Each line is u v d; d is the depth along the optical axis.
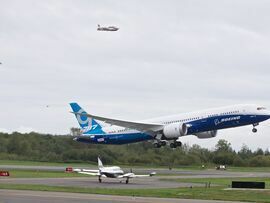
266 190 58.88
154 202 42.56
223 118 81.00
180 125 83.19
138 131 92.44
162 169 123.00
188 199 47.12
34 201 41.97
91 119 99.12
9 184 62.59
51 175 85.62
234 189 60.47
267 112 79.06
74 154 146.25
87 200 43.22
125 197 47.34
